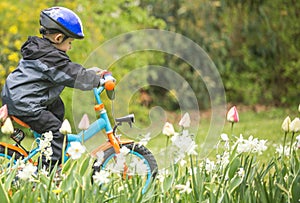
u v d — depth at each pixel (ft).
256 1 68.13
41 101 22.86
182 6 64.75
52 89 23.21
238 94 67.92
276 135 42.68
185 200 19.77
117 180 20.68
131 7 57.31
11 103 22.66
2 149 22.59
